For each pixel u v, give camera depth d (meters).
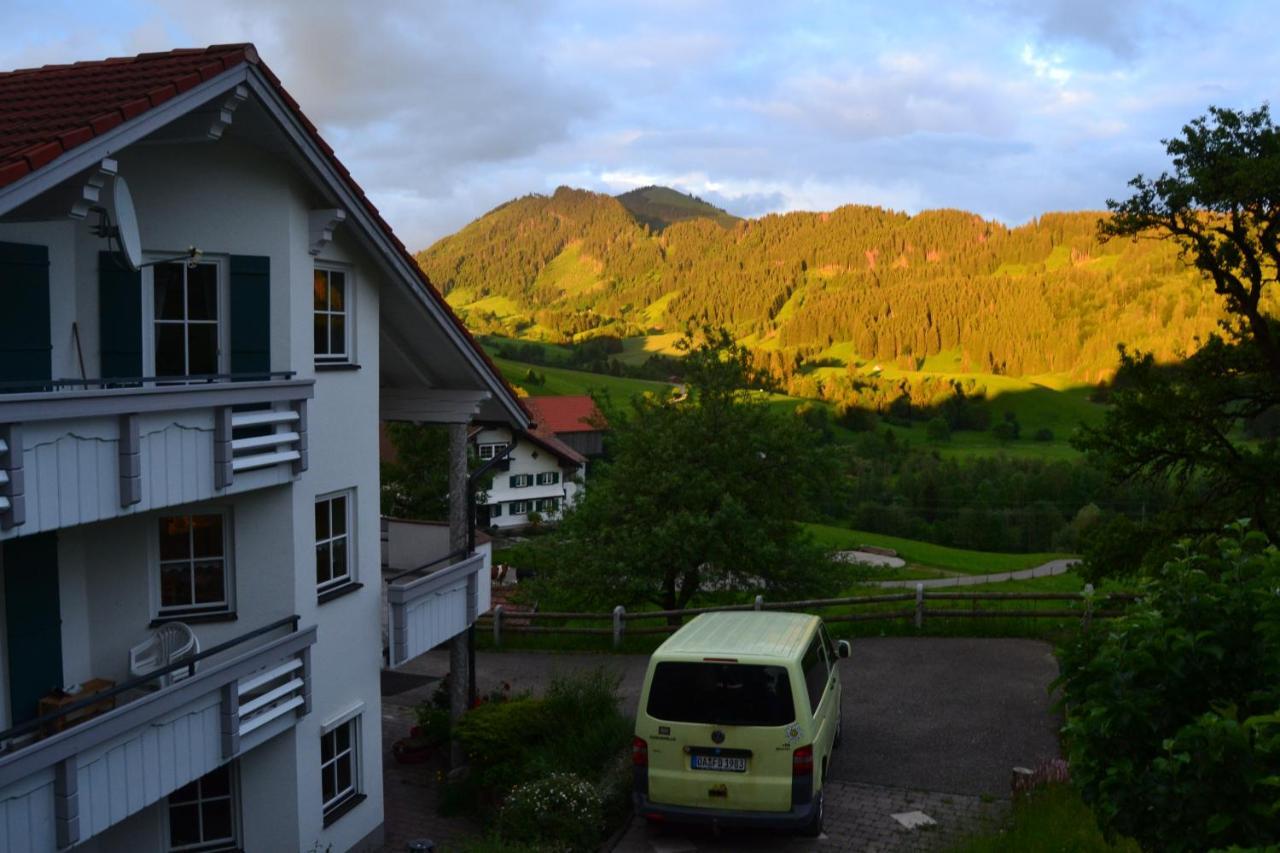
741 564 24.58
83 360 8.77
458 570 12.96
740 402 26.62
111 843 10.02
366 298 11.77
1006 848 8.91
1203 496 19.44
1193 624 5.09
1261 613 4.94
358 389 11.66
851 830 10.54
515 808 10.72
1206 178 17.05
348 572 11.73
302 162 9.95
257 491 10.19
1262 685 4.93
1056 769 10.90
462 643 13.86
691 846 10.31
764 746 9.70
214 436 8.70
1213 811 4.50
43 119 7.59
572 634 20.66
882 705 14.86
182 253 9.38
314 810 10.77
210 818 10.34
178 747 8.46
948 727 13.85
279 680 10.16
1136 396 19.27
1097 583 19.17
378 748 12.14
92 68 9.48
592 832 10.44
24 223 8.01
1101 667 5.08
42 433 7.00
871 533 100.12
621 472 25.92
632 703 15.79
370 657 11.98
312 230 10.42
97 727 7.50
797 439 26.05
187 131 8.59
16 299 7.86
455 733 13.06
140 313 8.95
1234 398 19.06
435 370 13.45
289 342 10.09
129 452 7.69
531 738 12.99
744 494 25.34
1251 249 18.36
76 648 9.40
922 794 11.51
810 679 10.52
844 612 28.53
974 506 103.62
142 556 9.74
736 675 9.88
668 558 24.22
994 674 16.42
